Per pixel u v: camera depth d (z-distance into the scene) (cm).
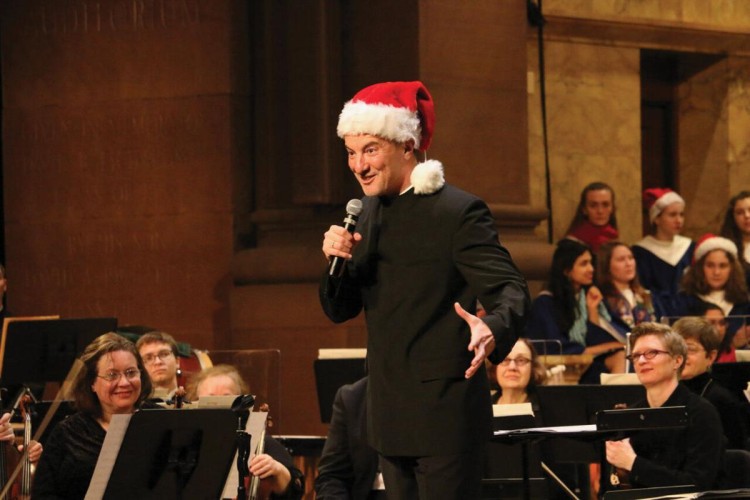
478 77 1133
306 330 1112
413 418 408
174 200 1211
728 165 1422
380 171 420
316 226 1138
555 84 1311
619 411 573
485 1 1140
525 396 843
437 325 411
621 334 1049
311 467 852
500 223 1149
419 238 414
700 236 1424
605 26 1326
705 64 1432
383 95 425
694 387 817
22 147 1264
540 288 1141
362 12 1121
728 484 699
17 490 692
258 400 870
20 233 1260
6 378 898
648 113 1427
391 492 422
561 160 1310
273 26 1154
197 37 1206
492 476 714
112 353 663
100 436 658
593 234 1223
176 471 584
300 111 1122
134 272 1221
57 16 1254
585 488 828
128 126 1228
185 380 884
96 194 1238
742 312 1105
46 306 1247
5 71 1272
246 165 1201
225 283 1191
